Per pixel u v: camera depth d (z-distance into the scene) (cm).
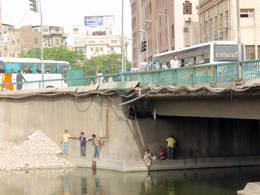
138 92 2761
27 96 3844
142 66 5622
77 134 3412
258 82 1892
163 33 6900
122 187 2566
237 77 2061
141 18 8462
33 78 4788
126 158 2997
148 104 2975
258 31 4556
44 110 3722
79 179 2847
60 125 3575
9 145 3869
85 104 3312
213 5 5034
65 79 3541
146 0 7962
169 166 3047
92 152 3272
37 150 3619
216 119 3197
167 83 2566
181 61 3819
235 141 3234
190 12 6231
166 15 6694
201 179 2745
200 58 3456
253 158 3247
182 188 2508
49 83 3775
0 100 4066
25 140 3781
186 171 3027
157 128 3061
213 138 3180
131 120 3005
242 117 2269
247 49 4547
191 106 2622
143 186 2578
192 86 2311
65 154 3469
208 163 3136
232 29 4503
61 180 2845
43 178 2945
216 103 2423
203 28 5441
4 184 2788
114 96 3052
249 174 2892
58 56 10781
